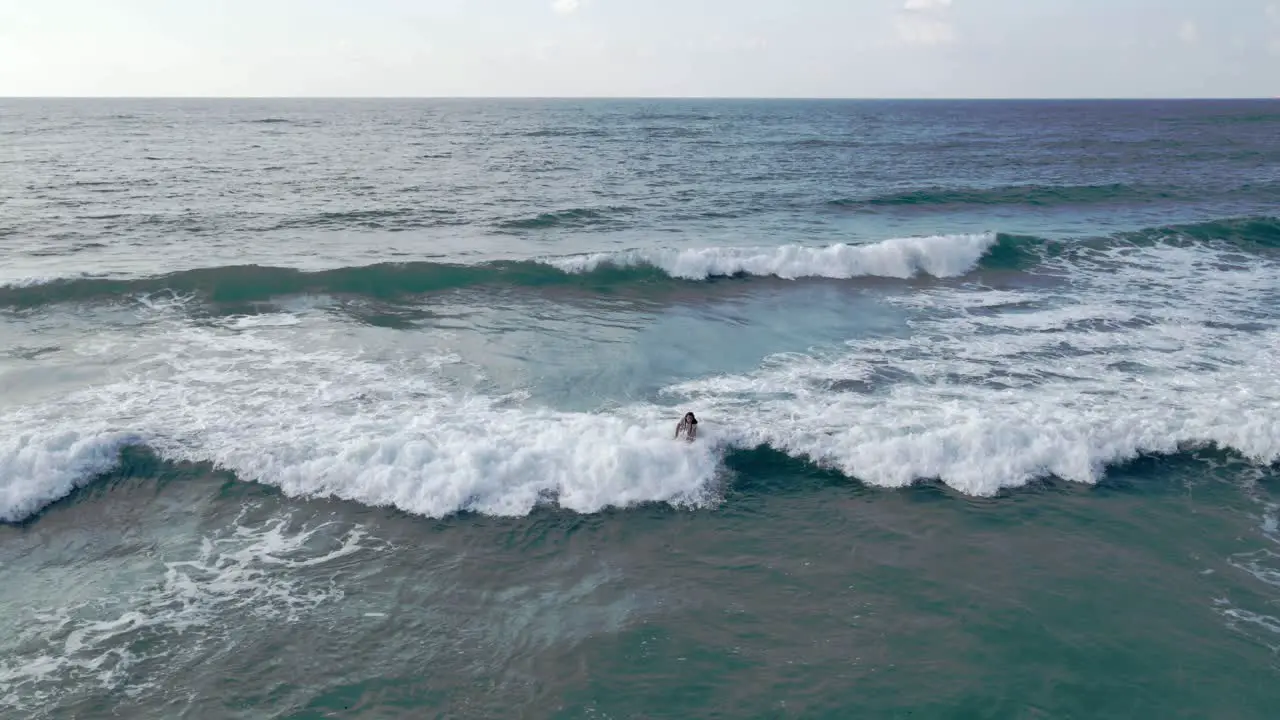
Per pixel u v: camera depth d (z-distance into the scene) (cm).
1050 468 1038
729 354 1430
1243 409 1173
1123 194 3384
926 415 1150
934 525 937
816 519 949
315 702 664
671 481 996
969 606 793
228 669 696
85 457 984
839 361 1395
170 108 15712
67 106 17175
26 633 732
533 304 1719
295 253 2080
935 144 6506
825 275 2012
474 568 848
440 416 1130
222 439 1045
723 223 2631
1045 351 1442
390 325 1548
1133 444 1080
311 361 1344
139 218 2511
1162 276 1972
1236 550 888
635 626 766
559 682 693
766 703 671
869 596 812
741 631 761
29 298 1595
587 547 891
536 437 1050
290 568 837
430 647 732
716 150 5612
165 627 745
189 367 1300
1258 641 743
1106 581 833
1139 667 709
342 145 5744
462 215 2677
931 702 670
